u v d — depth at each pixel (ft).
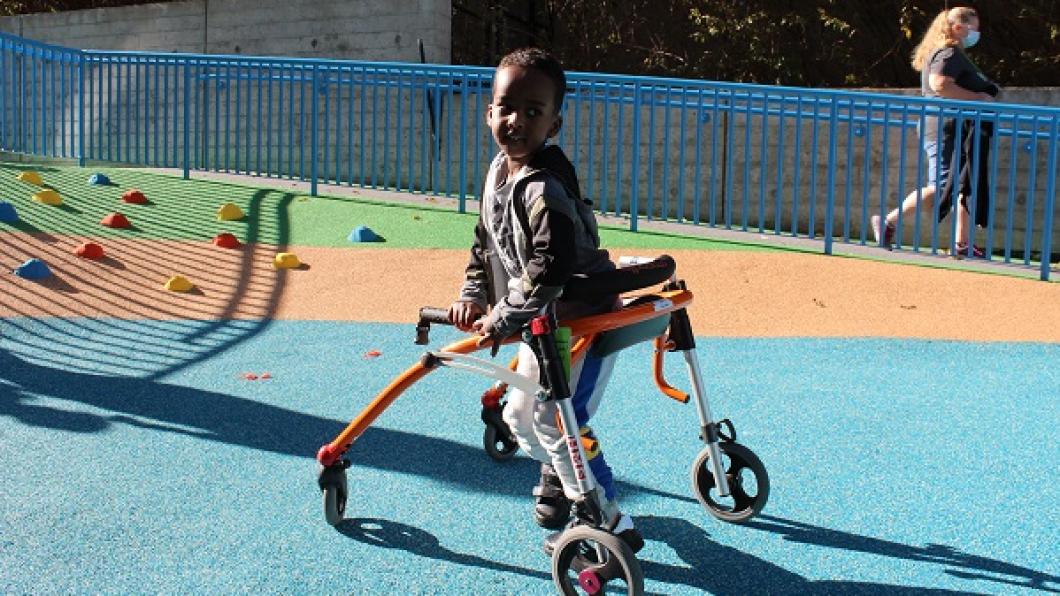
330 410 15.46
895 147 34.96
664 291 10.68
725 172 37.29
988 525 11.38
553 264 8.85
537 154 9.33
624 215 32.94
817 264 27.32
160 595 9.31
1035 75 44.68
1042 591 9.72
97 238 26.73
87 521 10.93
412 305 23.13
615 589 9.66
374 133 35.04
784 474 13.05
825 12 46.85
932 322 22.67
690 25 48.98
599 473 9.92
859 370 18.76
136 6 49.26
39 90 49.29
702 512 11.69
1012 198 28.12
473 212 32.71
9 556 10.01
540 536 10.90
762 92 30.45
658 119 37.99
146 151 38.81
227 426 14.49
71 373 16.92
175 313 21.56
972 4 45.29
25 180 32.58
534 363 9.95
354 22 44.52
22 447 13.25
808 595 9.62
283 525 11.00
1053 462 13.60
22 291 21.75
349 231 29.60
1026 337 21.54
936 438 14.64
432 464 13.17
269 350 19.20
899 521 11.49
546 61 9.21
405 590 9.54
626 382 17.65
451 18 46.34
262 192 34.55
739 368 18.79
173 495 11.78
